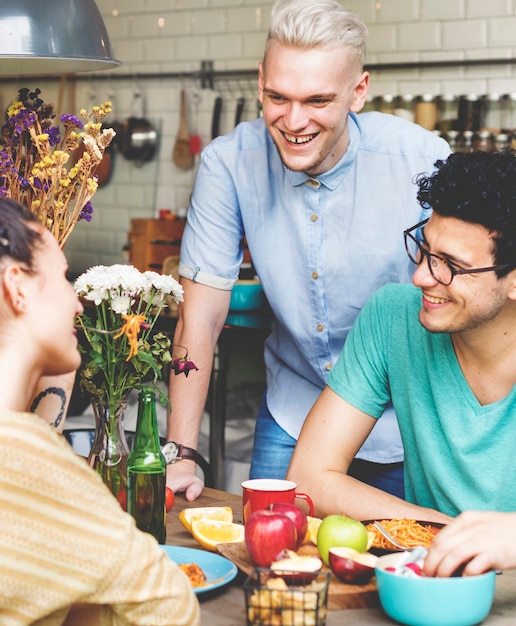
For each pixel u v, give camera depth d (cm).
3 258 108
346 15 197
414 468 184
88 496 107
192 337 234
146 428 159
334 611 132
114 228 564
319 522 155
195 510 164
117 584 107
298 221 232
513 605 134
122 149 552
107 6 554
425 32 460
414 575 127
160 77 543
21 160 185
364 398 186
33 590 105
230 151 235
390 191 230
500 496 168
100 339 162
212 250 238
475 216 146
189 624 113
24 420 105
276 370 253
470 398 169
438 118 445
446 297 153
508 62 443
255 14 511
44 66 212
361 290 235
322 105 199
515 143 427
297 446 186
